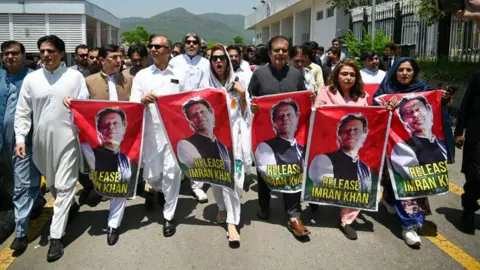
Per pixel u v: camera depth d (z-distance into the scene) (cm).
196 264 368
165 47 443
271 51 428
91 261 376
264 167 430
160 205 504
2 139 425
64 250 398
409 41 1239
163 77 449
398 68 420
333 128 411
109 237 409
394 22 1295
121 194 423
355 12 1577
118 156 421
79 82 412
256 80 438
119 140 420
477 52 1022
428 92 411
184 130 419
